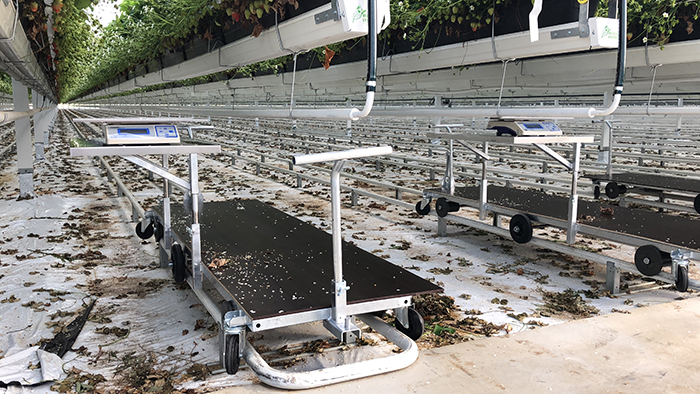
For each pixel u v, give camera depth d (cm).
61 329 352
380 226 671
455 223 692
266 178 1073
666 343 313
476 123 1867
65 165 1220
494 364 288
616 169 1084
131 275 472
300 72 852
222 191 912
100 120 318
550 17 396
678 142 1326
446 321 369
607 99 1004
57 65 956
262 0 359
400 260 522
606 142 1103
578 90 1295
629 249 561
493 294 427
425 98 1784
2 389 276
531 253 551
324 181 884
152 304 403
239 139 1939
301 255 377
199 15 525
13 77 765
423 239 607
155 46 809
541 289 439
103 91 2370
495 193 623
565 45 395
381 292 304
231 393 268
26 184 793
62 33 677
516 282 457
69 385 283
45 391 279
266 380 262
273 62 856
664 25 548
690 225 464
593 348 307
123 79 1471
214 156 1417
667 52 557
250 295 297
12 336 343
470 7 480
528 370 281
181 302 408
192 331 357
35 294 416
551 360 292
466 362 290
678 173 1005
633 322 344
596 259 441
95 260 514
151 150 301
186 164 1262
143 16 849
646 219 491
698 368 283
